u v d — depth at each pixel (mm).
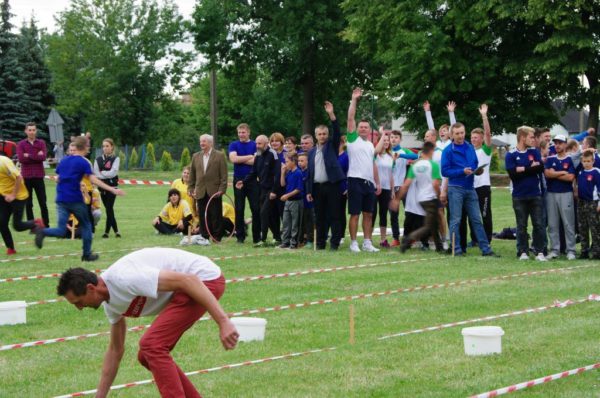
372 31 37250
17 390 6457
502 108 36250
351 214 14625
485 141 14938
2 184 14250
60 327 8703
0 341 8078
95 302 5297
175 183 18578
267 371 6883
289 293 10492
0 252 15141
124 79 70500
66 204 13539
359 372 6824
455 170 13641
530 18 31344
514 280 11383
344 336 8125
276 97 53469
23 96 59812
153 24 70812
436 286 10906
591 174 13562
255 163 15906
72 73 70062
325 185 14734
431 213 13836
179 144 77188
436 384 6461
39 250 15406
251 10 47906
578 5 30453
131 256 5488
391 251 14750
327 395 6215
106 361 5836
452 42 34781
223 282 5605
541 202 13625
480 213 14773
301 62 48156
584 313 9094
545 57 32438
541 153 14438
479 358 7203
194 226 17672
